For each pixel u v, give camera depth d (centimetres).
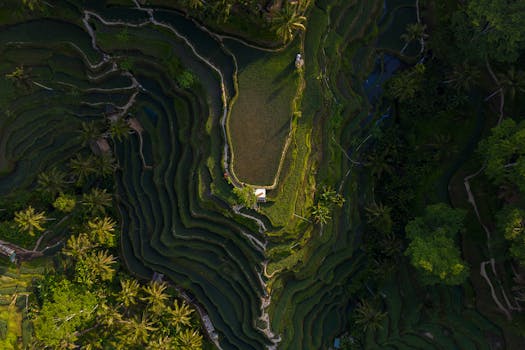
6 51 3453
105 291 3616
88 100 3597
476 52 3275
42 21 3412
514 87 3275
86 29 3388
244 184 3259
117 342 3512
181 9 3269
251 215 3306
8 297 3534
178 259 3631
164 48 3353
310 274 3603
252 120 3266
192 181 3400
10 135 3566
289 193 3284
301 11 3177
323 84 3350
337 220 3588
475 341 3569
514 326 3447
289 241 3412
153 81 3550
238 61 3281
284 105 3269
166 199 3575
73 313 3453
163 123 3572
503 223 3061
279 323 3572
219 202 3328
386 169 3606
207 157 3306
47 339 3388
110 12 3319
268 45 3262
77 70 3512
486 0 2986
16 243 3612
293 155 3275
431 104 3619
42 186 3497
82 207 3625
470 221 3594
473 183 3588
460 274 3180
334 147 3469
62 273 3603
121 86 3553
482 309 3541
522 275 3403
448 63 3572
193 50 3294
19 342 3484
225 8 2991
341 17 3453
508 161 3145
